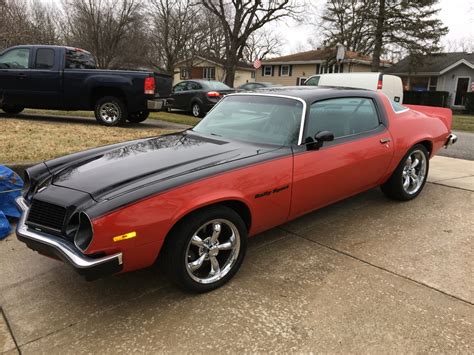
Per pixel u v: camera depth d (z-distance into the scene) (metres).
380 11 33.12
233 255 3.15
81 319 2.73
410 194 4.99
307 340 2.49
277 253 3.64
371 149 4.17
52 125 9.13
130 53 39.31
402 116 4.79
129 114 10.64
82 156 3.63
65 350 2.44
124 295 3.01
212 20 40.41
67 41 38.19
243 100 4.27
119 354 2.40
